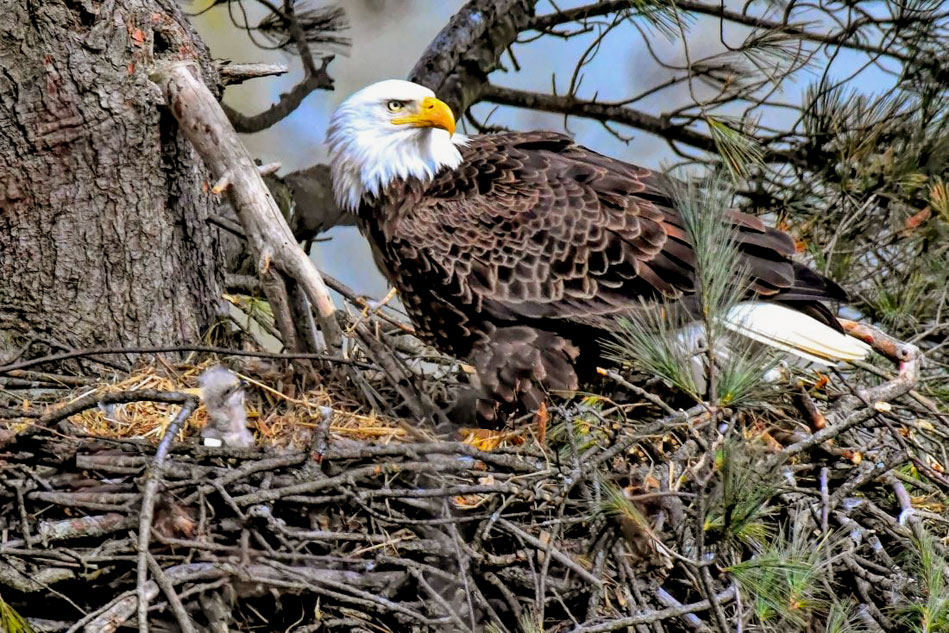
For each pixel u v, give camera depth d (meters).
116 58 11.05
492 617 8.88
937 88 13.20
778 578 8.64
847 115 13.27
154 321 11.47
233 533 8.80
